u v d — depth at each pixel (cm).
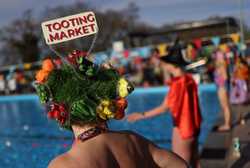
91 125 212
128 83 216
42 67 223
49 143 1180
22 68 3027
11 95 2716
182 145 541
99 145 205
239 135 852
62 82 215
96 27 226
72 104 209
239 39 2181
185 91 539
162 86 2359
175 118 539
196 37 2770
